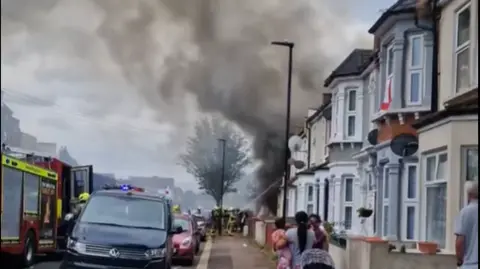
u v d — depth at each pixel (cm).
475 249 870
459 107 1537
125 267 1442
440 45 1862
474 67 1583
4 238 1717
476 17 1594
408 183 1983
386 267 1289
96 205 1579
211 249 3050
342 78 3088
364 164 2662
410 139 1955
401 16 2053
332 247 1664
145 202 1598
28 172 1892
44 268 1948
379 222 2200
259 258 2520
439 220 1669
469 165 1511
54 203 2158
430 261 1301
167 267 1507
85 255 1441
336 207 3106
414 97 2025
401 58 2061
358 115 3012
